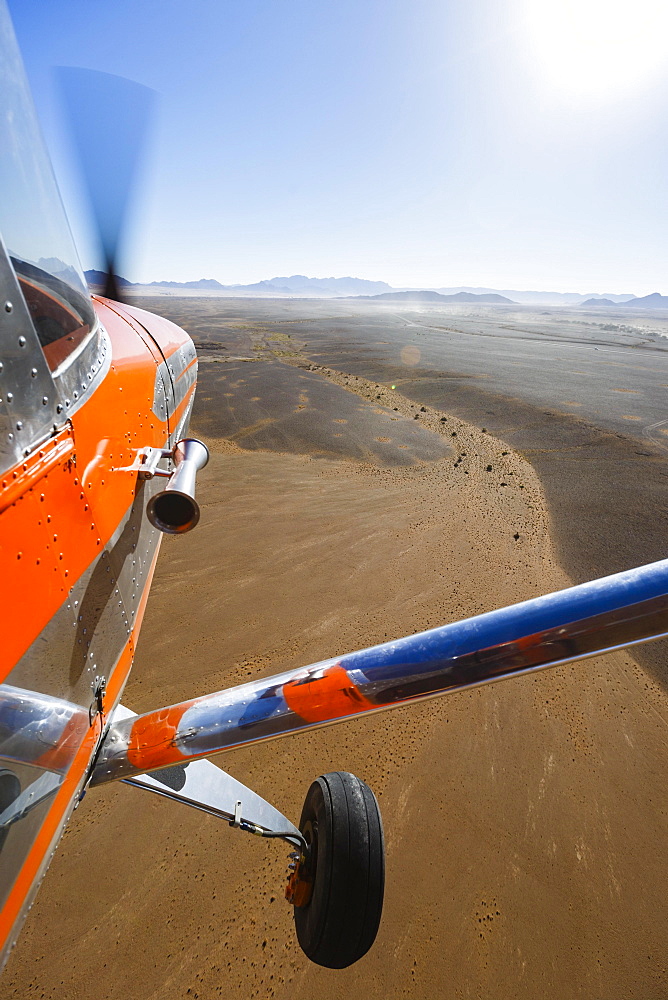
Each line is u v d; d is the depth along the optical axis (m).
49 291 1.95
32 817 1.73
